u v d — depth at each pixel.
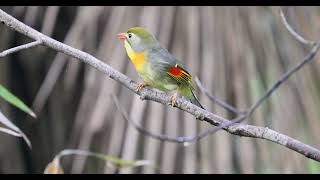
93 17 10.28
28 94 13.21
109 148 9.95
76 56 6.57
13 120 13.31
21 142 13.44
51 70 11.79
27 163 13.43
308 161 10.20
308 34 10.17
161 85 7.89
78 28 10.33
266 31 10.01
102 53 9.93
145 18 9.91
